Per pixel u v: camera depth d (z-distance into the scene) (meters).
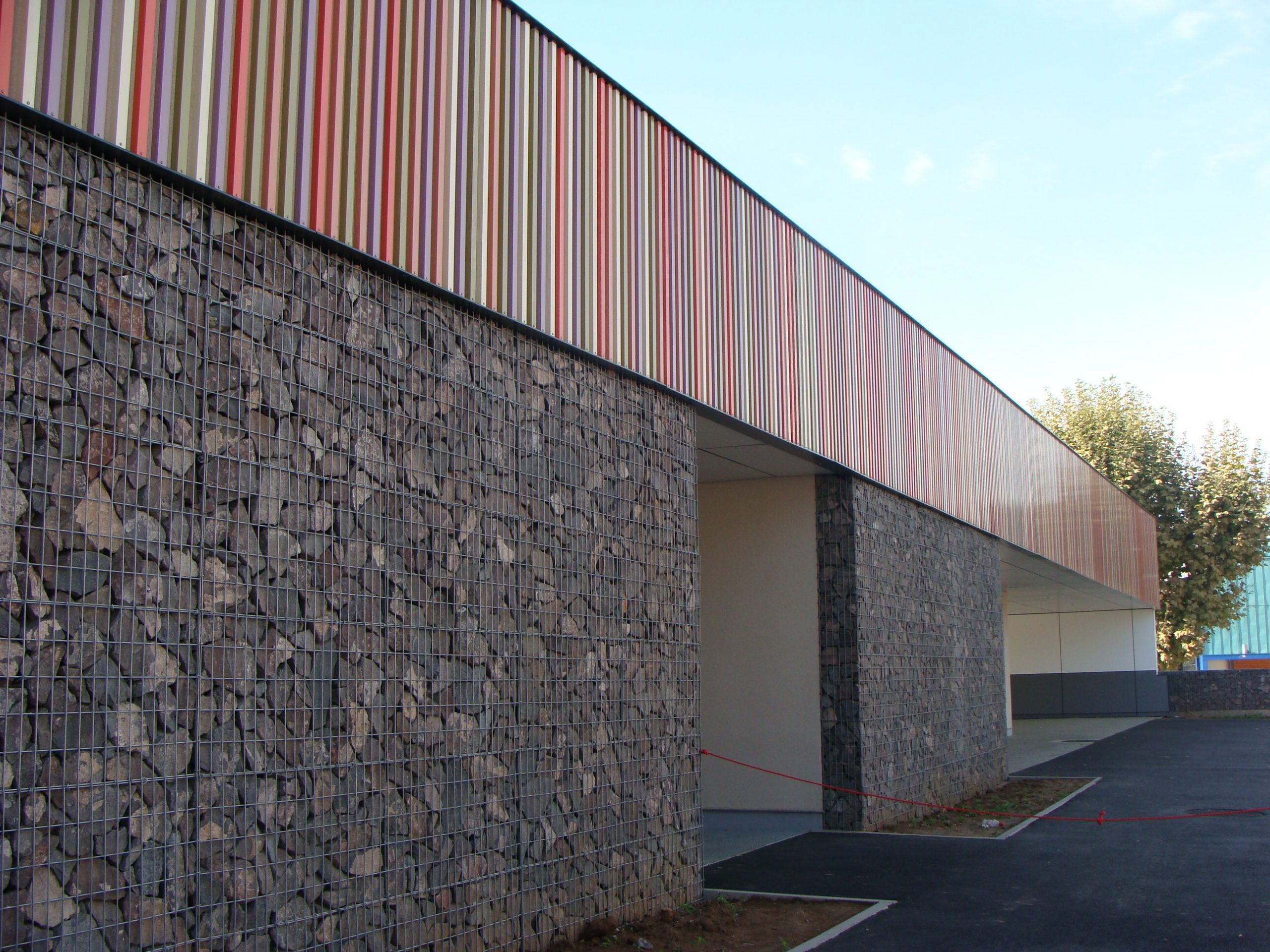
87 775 4.09
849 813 11.48
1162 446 40.28
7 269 4.02
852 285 12.70
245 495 4.85
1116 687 34.53
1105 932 7.10
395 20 6.02
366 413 5.58
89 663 4.14
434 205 6.17
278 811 4.85
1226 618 39.19
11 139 4.08
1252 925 7.21
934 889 8.52
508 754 6.35
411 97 6.08
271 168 5.11
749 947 6.82
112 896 4.13
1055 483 22.19
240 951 4.61
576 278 7.46
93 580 4.18
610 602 7.51
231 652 4.70
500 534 6.48
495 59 6.86
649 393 8.31
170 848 4.36
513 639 6.48
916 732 13.13
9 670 3.88
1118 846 10.41
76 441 4.18
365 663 5.39
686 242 9.05
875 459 12.74
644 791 7.66
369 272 5.72
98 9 4.39
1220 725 28.78
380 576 5.55
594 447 7.54
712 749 12.12
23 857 3.86
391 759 5.49
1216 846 10.27
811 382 11.26
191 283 4.72
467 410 6.32
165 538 4.48
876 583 12.41
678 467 8.62
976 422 17.03
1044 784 16.31
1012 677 35.91
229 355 4.86
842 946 6.81
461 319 6.36
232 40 4.99
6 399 3.97
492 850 6.14
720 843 10.93
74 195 4.28
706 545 12.54
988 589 16.92
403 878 5.50
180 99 4.71
